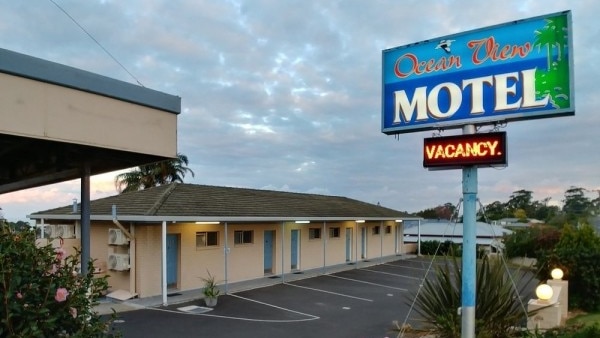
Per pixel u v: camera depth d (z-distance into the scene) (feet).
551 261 47.65
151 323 40.52
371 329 39.81
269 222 70.85
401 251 113.50
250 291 58.34
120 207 56.08
